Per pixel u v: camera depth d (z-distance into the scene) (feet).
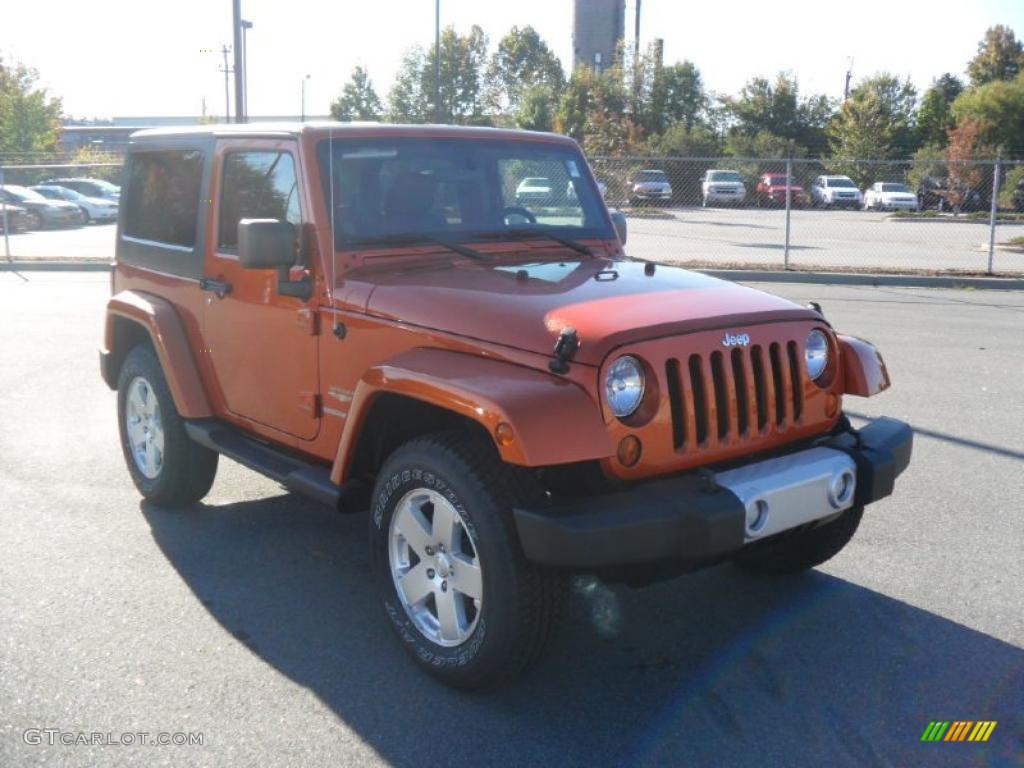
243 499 19.33
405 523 12.62
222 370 16.47
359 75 161.79
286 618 14.28
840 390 13.76
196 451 17.76
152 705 11.92
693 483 11.53
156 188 18.40
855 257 67.41
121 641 13.50
